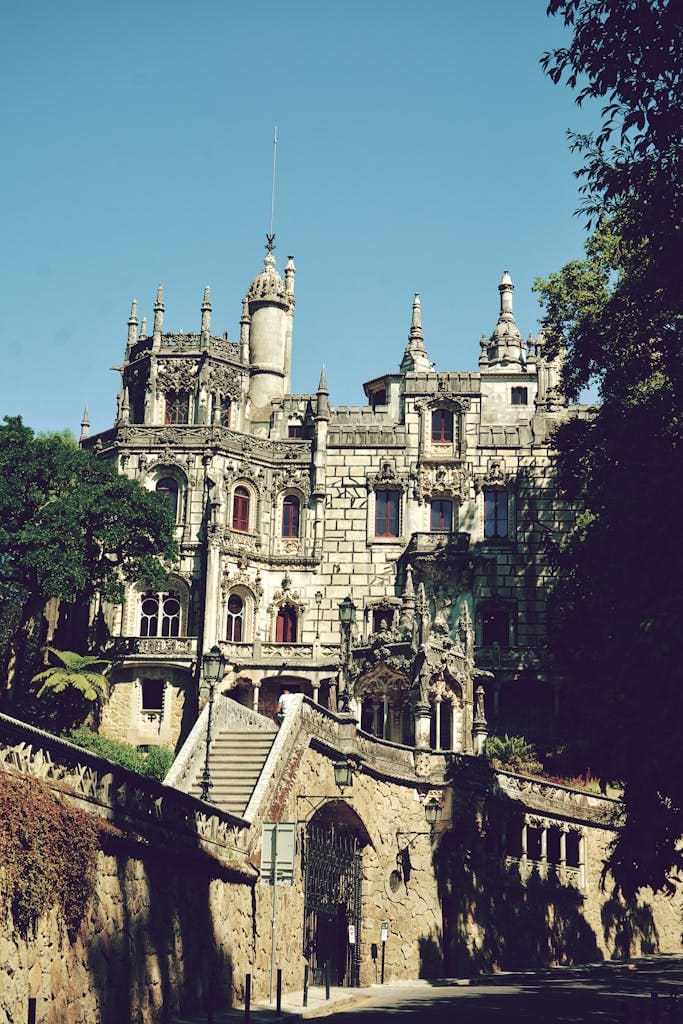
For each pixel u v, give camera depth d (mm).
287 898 35781
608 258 52375
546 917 53375
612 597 31312
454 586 71625
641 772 28922
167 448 72688
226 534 71125
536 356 80250
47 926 21391
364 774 42875
